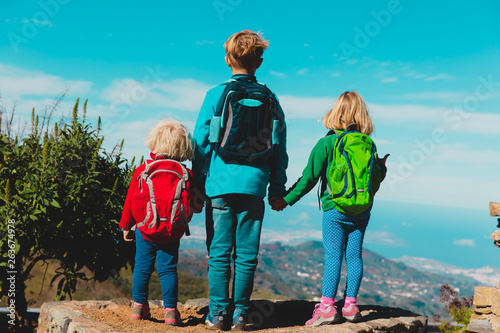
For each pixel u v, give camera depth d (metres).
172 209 2.65
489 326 3.13
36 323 4.54
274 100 2.76
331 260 2.85
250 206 2.77
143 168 2.78
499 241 3.04
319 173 2.86
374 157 2.77
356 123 2.90
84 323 2.69
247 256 2.77
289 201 2.91
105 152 4.66
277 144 2.77
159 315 3.27
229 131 2.66
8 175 4.18
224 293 2.76
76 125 4.52
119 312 3.25
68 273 4.59
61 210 4.24
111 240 4.72
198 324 2.99
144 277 2.91
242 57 2.86
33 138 4.50
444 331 3.87
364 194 2.66
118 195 4.62
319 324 2.80
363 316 3.10
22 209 4.04
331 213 2.85
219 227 2.76
